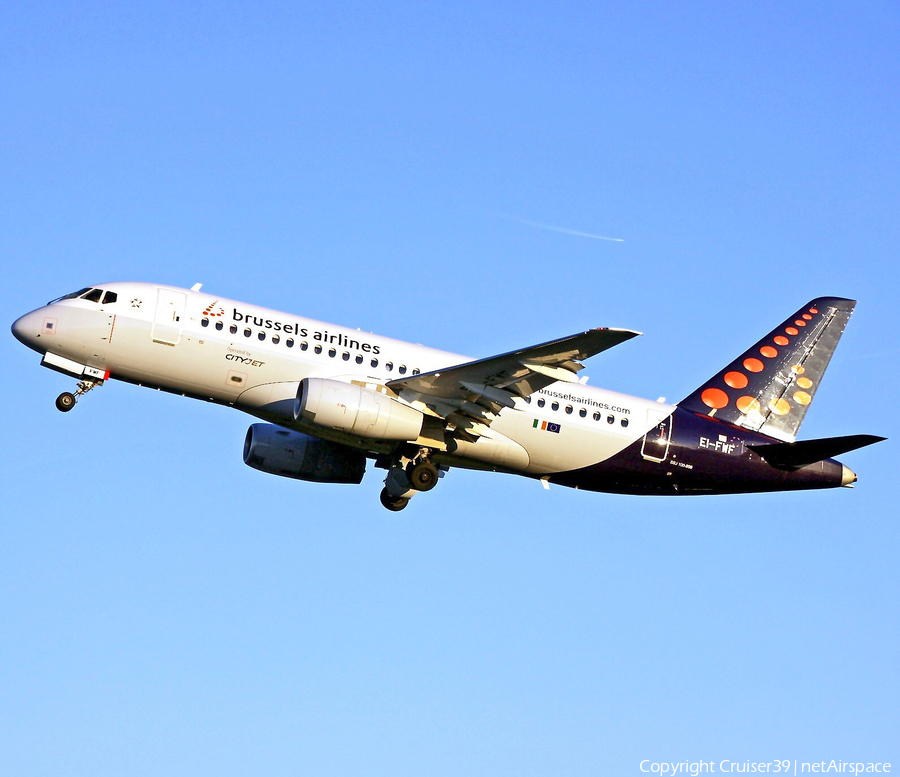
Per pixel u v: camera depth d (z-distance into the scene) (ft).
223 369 369.71
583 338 322.34
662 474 407.44
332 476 419.13
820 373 439.22
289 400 372.38
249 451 414.82
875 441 391.24
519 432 389.60
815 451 403.13
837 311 447.83
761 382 432.25
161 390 378.73
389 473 425.69
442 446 385.50
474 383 360.89
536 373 351.46
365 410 359.66
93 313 364.38
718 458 410.93
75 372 368.07
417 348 393.91
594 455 398.01
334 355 379.55
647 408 409.28
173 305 370.94
